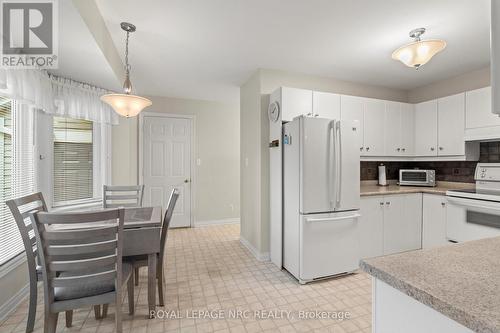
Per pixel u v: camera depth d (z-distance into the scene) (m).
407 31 2.17
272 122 2.85
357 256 2.55
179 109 4.38
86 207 2.97
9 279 1.88
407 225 2.97
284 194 2.65
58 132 2.78
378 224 2.83
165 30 2.17
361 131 3.05
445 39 2.29
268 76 2.96
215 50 2.54
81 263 1.34
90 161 3.12
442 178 3.39
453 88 3.21
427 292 0.59
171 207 1.97
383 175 3.48
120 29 2.16
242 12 1.90
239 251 3.21
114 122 3.30
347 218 2.47
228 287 2.28
